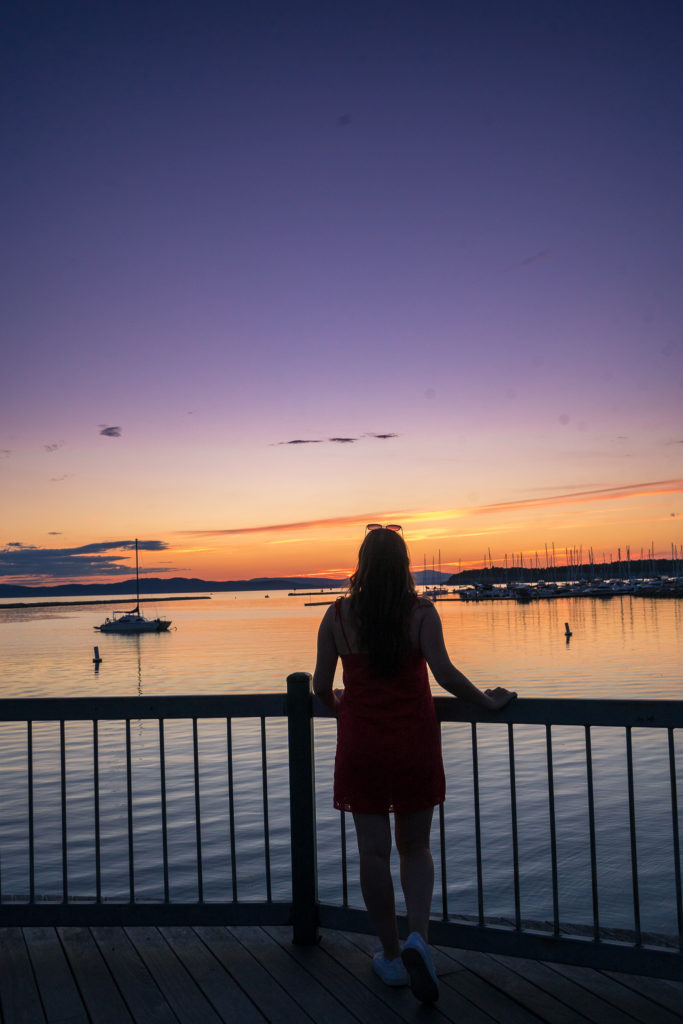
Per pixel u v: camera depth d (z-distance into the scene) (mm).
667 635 64812
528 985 2893
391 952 2945
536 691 34281
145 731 21953
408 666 2910
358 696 2930
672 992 2811
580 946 2947
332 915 3283
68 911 3352
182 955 3193
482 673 41281
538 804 13219
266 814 3348
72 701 3387
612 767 15695
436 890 9703
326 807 13078
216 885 9820
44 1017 2754
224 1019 2717
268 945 3271
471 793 13938
